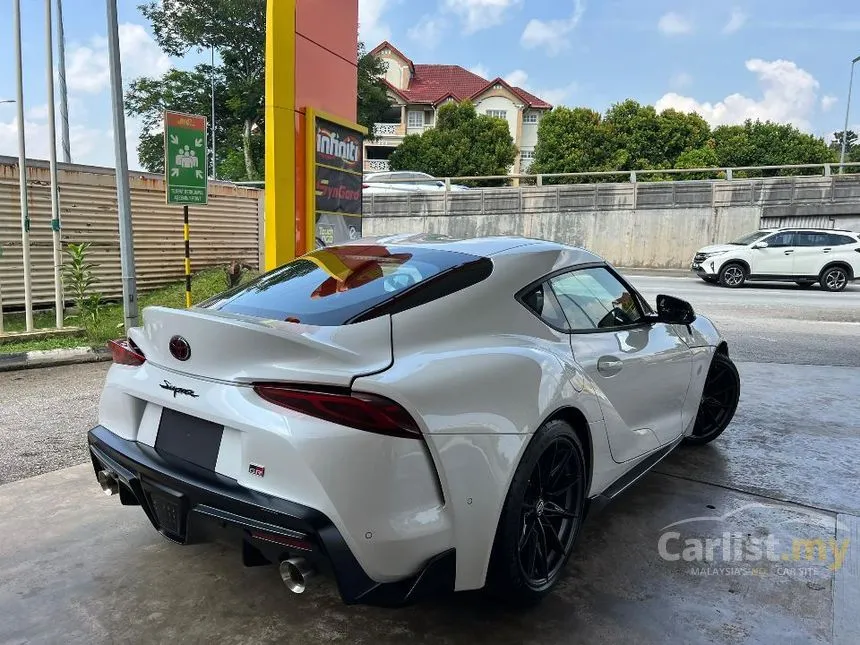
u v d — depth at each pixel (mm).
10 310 9609
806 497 3820
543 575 2680
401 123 50031
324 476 2021
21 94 7832
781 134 42375
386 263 2861
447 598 2752
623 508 3650
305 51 7031
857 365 7410
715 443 4758
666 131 38562
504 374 2414
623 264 25812
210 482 2236
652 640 2465
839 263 17469
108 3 7246
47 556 3008
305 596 2734
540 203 25969
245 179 38281
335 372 2094
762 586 2855
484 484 2273
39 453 4332
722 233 24922
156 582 2811
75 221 10188
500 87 50562
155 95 37812
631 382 3328
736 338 9281
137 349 2729
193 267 12352
